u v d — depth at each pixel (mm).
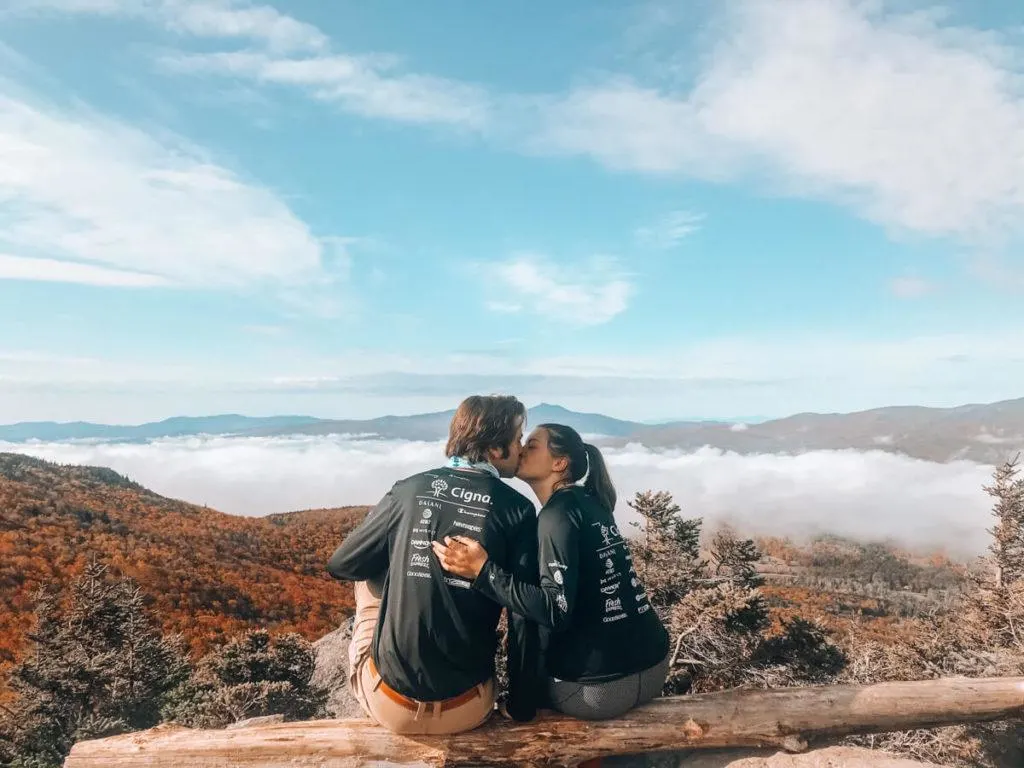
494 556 3105
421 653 3090
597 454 3664
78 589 24766
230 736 3504
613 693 3295
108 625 24672
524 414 3471
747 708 3477
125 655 23562
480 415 3336
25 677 22016
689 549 17391
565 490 3398
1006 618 14820
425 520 3158
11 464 129250
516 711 3383
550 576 3053
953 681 3605
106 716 21781
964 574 22641
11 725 20938
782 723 3439
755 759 3441
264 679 20219
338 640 22500
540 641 3357
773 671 12055
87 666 22297
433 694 3137
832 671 12625
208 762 3443
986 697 3512
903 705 3500
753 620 12156
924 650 11977
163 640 26422
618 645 3287
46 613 24750
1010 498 21234
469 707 3240
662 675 3508
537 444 3562
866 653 12766
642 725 3363
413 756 3307
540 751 3305
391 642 3143
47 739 21125
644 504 17531
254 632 21781
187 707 20750
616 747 3338
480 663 3223
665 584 15680
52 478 130125
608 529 3381
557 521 3168
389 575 3221
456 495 3199
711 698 3525
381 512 3344
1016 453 21734
